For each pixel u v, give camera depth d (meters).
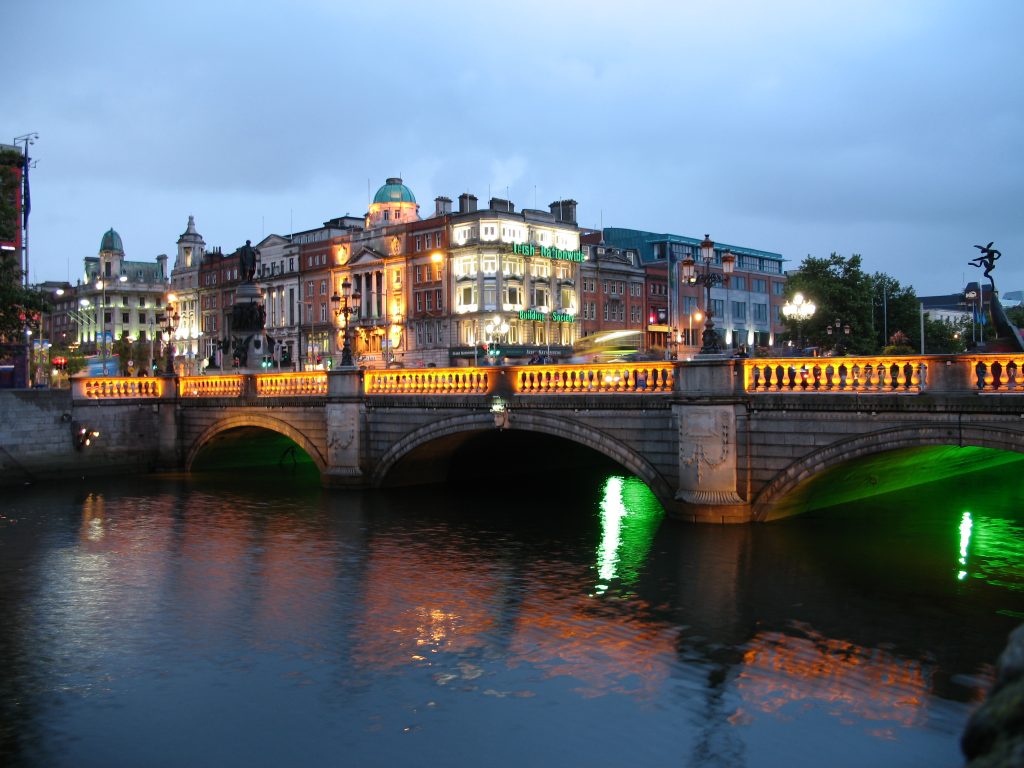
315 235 110.81
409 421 32.31
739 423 24.16
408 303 95.50
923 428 20.97
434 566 22.33
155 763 12.39
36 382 74.25
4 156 47.47
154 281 158.38
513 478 38.75
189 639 17.27
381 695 14.48
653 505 30.84
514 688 14.62
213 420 40.12
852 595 18.91
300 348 101.62
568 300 93.69
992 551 22.19
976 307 50.34
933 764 11.86
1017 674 5.54
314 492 34.09
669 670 15.18
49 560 23.58
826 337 67.94
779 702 13.83
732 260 26.75
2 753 12.70
